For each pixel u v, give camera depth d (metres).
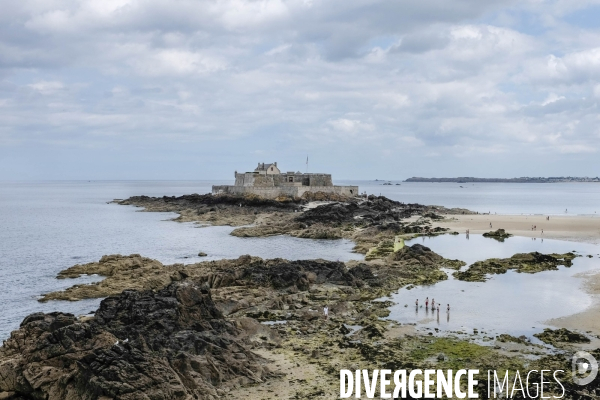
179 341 34.84
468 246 93.06
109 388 27.16
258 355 37.06
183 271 64.31
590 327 43.94
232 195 170.25
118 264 71.62
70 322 34.16
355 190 186.25
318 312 49.22
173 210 181.50
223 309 49.50
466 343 39.94
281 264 64.50
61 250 94.25
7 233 120.88
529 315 47.75
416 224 128.25
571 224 129.25
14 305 55.28
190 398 29.05
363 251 89.75
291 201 163.38
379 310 50.06
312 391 31.80
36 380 28.72
